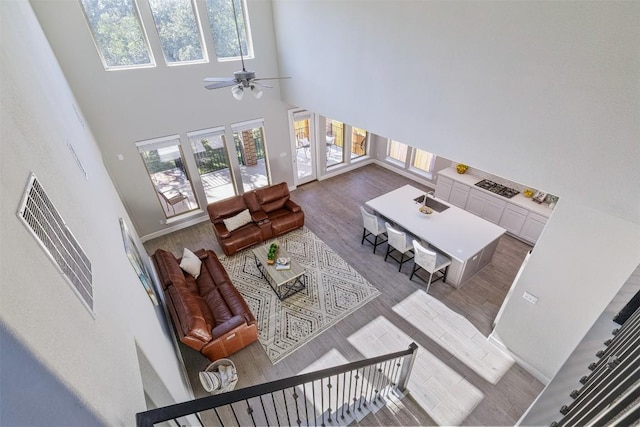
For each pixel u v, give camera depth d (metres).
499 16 2.70
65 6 4.30
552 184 2.80
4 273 0.71
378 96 4.28
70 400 0.81
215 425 3.33
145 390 2.15
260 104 6.65
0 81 1.12
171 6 5.09
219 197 7.11
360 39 4.19
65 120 2.56
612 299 2.80
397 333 4.34
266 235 6.08
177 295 3.89
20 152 1.08
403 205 5.73
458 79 3.23
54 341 0.83
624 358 1.42
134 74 5.12
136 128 5.46
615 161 2.35
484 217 6.47
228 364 3.75
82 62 4.67
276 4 5.63
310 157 8.27
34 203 1.05
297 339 4.29
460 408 3.47
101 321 1.35
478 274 5.29
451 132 3.50
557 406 2.17
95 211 2.28
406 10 3.45
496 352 4.06
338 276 5.33
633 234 2.59
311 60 5.33
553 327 3.41
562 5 2.31
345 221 6.80
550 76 2.53
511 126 2.93
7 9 1.84
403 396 3.56
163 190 6.27
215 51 5.70
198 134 6.11
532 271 3.37
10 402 0.61
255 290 5.09
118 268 2.25
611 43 2.15
